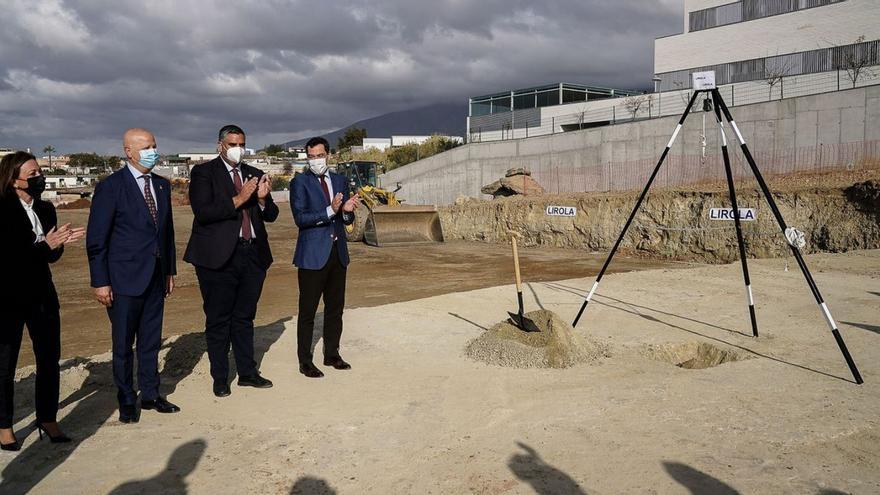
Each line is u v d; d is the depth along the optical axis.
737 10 35.59
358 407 5.25
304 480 3.96
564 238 24.14
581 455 4.20
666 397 5.32
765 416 4.85
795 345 7.00
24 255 4.25
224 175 5.50
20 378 6.32
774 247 18.33
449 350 7.04
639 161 30.38
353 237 25.73
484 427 4.73
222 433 4.74
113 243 4.88
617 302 9.65
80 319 11.59
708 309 9.03
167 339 7.42
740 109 26.70
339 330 6.43
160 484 3.93
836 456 4.14
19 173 4.28
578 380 5.85
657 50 39.09
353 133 87.62
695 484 3.75
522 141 36.06
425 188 40.78
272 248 23.61
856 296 9.73
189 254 5.48
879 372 5.95
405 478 3.94
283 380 6.03
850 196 17.47
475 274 16.66
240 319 5.78
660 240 21.11
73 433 4.77
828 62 32.09
